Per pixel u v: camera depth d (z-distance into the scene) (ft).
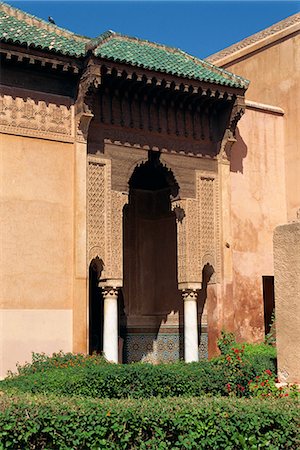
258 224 48.29
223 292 45.01
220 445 18.69
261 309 47.37
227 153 46.11
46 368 33.19
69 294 38.45
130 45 43.45
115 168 41.52
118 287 40.60
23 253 37.22
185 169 44.60
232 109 44.93
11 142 37.60
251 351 40.65
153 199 53.78
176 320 49.98
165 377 29.84
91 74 38.27
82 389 28.07
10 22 40.40
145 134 43.06
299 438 19.16
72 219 39.11
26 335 36.63
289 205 50.16
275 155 50.37
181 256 44.27
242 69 56.54
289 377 26.16
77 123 39.58
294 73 51.29
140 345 51.06
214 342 44.57
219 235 45.55
